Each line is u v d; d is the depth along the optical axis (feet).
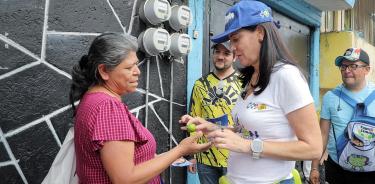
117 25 9.59
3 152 7.26
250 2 5.65
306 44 20.66
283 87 5.34
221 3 13.89
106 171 5.16
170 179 11.46
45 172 7.97
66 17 8.35
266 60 5.47
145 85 10.46
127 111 5.54
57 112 8.19
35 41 7.74
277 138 5.51
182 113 11.91
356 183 9.94
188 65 12.02
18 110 7.48
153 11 9.85
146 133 5.89
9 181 7.37
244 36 5.59
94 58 5.49
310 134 5.26
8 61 7.30
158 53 10.18
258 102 5.58
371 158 9.54
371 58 24.43
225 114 10.57
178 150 5.83
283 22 18.22
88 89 5.74
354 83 9.92
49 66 8.02
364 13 27.04
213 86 10.84
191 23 11.55
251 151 5.36
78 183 5.78
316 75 21.16
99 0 9.10
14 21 7.38
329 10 20.62
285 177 5.65
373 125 9.46
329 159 10.45
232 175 6.01
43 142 7.93
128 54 5.53
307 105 5.25
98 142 5.05
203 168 10.90
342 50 20.99
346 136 9.82
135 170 5.24
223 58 10.75
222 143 5.38
